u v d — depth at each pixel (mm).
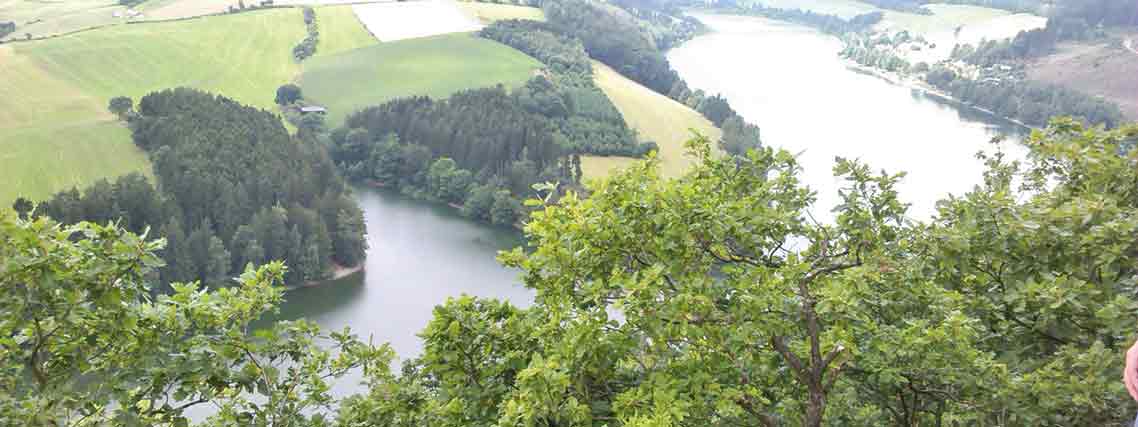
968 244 10039
